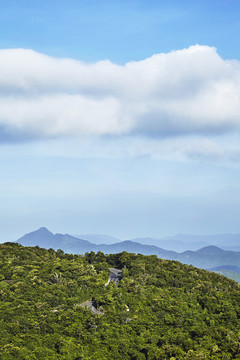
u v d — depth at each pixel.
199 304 136.62
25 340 106.50
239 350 106.25
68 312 118.50
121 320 119.44
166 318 122.81
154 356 105.56
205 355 103.81
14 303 121.62
